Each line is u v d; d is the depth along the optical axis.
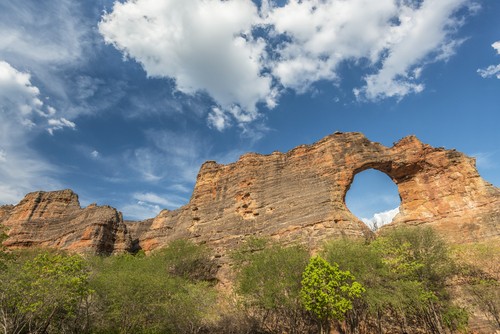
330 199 63.53
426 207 64.44
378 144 72.31
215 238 73.00
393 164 68.44
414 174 68.81
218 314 45.75
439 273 42.81
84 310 42.84
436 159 66.75
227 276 61.88
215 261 66.94
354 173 68.38
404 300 37.59
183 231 82.06
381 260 42.03
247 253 58.44
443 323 40.44
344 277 35.81
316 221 60.72
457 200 61.50
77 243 86.50
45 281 33.78
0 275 34.00
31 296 33.28
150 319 41.62
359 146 70.81
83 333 40.12
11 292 32.97
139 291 40.38
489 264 42.72
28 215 102.75
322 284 34.56
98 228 89.31
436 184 65.44
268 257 45.75
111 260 62.44
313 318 39.62
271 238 63.28
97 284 42.22
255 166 81.50
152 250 86.81
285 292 41.12
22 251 65.25
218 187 85.44
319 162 72.62
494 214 55.97
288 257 43.91
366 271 39.97
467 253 45.09
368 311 40.50
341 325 43.34
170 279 45.22
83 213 98.62
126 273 44.03
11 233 97.44
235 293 47.78
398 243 46.38
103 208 97.56
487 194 59.03
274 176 76.69
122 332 39.16
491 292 38.59
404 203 67.69
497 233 53.47
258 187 76.38
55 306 35.56
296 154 78.25
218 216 78.00
